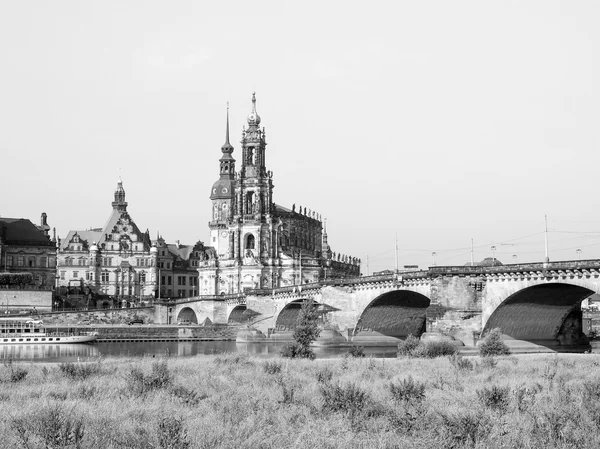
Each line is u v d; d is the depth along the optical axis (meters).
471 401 50.78
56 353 156.50
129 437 37.88
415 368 81.50
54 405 48.06
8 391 59.59
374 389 58.25
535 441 37.38
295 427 41.34
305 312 121.81
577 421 41.41
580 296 129.12
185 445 36.16
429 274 138.00
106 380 67.62
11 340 192.25
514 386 60.22
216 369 79.25
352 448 36.59
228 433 38.47
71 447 36.59
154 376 63.47
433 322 135.88
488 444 37.03
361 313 165.88
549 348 138.12
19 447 36.59
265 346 188.00
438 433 39.19
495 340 109.75
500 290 129.88
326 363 88.75
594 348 143.50
